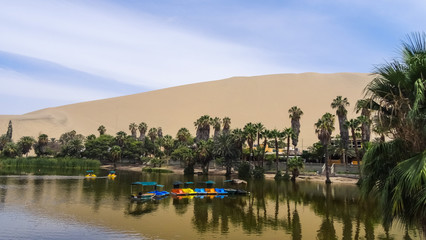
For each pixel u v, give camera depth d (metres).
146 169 104.19
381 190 12.40
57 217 30.62
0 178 65.88
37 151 127.69
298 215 34.75
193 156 93.94
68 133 166.12
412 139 11.24
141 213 34.00
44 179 66.38
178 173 98.75
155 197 46.09
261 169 80.81
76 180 66.44
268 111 198.25
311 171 86.56
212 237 25.27
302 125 179.62
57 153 130.50
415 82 10.68
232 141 87.19
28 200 39.47
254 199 46.66
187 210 36.69
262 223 30.66
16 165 104.38
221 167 104.19
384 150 12.17
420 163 9.93
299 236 26.05
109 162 126.56
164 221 30.45
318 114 187.50
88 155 122.38
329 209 38.56
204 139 105.94
